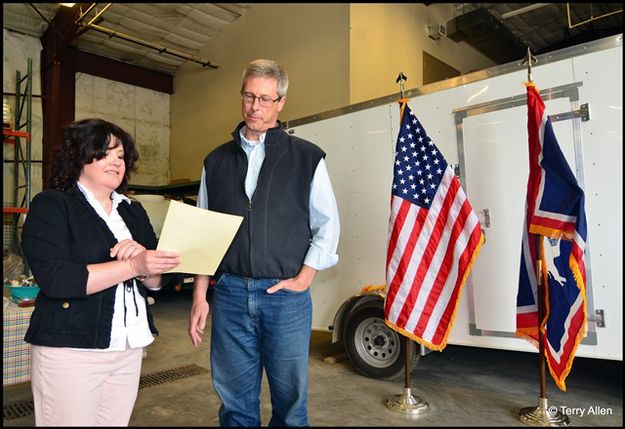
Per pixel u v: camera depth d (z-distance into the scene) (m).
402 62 7.25
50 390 1.29
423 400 2.73
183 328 5.04
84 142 1.37
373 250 3.48
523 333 2.57
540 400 2.48
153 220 5.60
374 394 2.94
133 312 1.46
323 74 6.61
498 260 2.84
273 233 1.73
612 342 2.42
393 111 3.40
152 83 9.84
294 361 1.74
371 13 6.67
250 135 1.86
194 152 9.49
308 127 3.93
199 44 9.13
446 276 2.59
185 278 6.45
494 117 2.88
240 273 1.75
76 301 1.31
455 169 3.03
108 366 1.38
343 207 3.66
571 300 2.30
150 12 7.94
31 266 1.28
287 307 1.72
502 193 2.84
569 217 2.27
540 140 2.42
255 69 1.74
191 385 3.18
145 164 9.72
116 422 1.46
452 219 2.60
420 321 2.59
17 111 7.04
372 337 3.32
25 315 2.92
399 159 2.78
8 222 6.18
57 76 7.62
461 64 8.84
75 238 1.35
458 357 3.92
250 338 1.79
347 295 3.61
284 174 1.78
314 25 6.80
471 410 2.65
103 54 9.12
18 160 6.96
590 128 2.52
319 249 1.76
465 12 8.77
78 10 6.79
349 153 3.65
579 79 2.56
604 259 2.46
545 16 8.91
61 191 1.38
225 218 1.49
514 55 9.88
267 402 2.80
